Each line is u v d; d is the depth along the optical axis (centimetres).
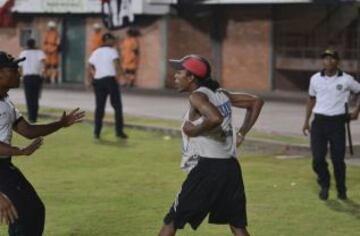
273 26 4978
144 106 4309
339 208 1891
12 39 6369
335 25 4703
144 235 1633
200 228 1691
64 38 6028
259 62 5066
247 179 2262
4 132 1255
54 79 6000
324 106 1927
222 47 5222
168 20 5372
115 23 5606
